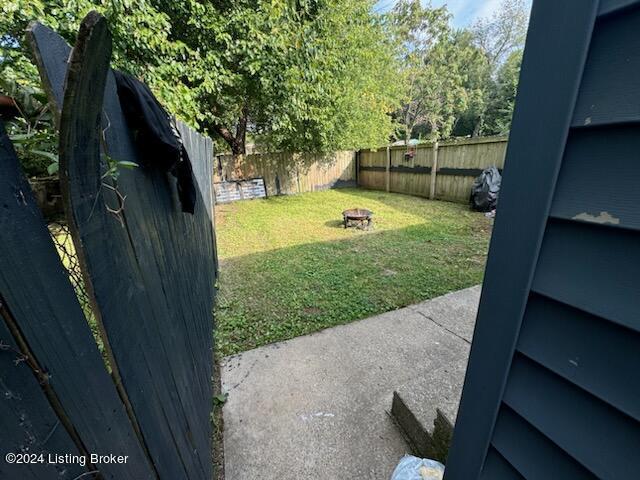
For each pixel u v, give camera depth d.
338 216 6.59
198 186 2.44
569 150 0.49
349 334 2.51
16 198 0.42
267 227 5.88
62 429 0.47
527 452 0.66
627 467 0.49
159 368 0.89
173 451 0.93
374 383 2.00
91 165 0.59
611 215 0.46
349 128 8.54
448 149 6.95
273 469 1.50
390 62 10.02
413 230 5.28
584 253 0.50
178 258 1.44
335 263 3.98
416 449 1.54
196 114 4.32
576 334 0.54
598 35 0.43
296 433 1.67
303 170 9.50
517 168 0.58
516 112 0.56
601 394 0.51
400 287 3.29
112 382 0.61
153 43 3.45
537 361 0.61
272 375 2.08
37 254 0.45
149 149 1.06
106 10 2.86
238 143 8.45
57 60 0.57
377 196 8.48
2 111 0.60
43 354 0.44
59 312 0.49
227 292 3.26
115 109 0.83
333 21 6.10
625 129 0.43
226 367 2.17
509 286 0.64
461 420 0.84
